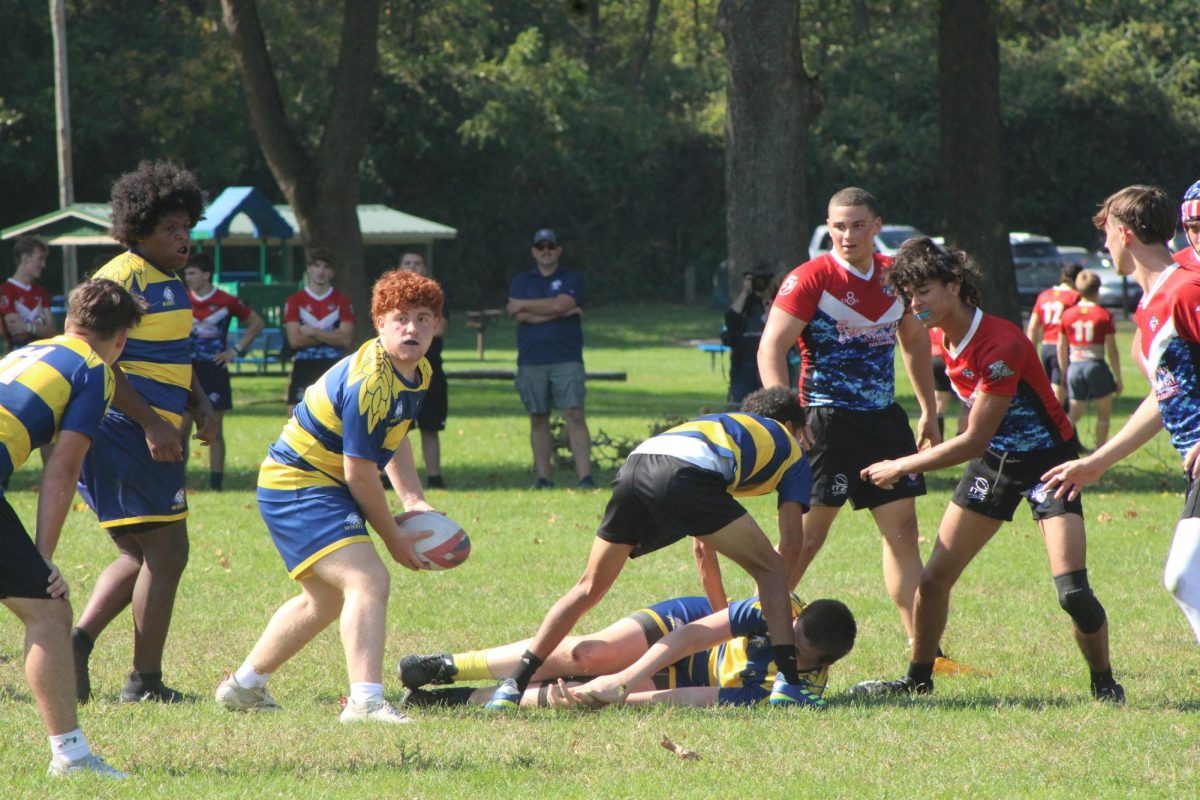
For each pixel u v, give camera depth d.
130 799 16.02
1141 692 22.77
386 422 20.05
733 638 21.72
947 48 76.44
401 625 27.97
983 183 76.81
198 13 167.25
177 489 22.00
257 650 20.95
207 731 19.34
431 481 49.81
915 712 20.88
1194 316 18.05
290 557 20.41
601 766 17.75
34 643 16.91
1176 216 19.12
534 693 21.33
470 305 181.50
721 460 20.72
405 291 19.89
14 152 149.38
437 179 181.50
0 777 16.86
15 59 148.88
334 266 49.12
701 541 22.56
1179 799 16.53
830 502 25.28
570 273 49.44
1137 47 194.00
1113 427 68.88
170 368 22.38
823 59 197.88
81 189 160.12
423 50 178.12
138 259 22.38
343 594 20.66
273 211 112.25
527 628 27.70
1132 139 192.25
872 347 25.14
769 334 25.12
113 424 21.69
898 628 28.09
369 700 19.88
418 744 18.17
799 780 17.17
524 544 37.84
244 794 16.20
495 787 16.73
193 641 26.45
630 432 65.56
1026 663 25.31
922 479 25.55
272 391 91.00
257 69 72.62
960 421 51.56
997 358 21.30
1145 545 37.88
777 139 53.75
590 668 21.97
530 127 177.25
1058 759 18.23
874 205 24.88
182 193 22.45
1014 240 159.12
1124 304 141.38
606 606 29.80
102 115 151.62
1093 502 46.41
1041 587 32.41
